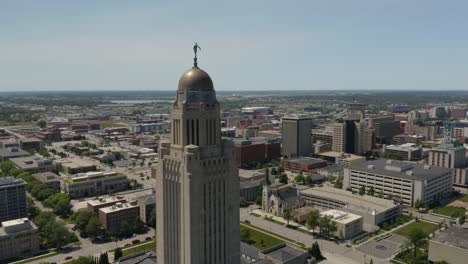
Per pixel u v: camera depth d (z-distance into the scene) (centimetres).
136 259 17488
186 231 10138
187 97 10125
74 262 19912
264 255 19025
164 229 11056
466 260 19838
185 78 10188
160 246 11294
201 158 10156
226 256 10956
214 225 10569
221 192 10638
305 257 19475
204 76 10256
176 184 10444
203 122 10169
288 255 18938
